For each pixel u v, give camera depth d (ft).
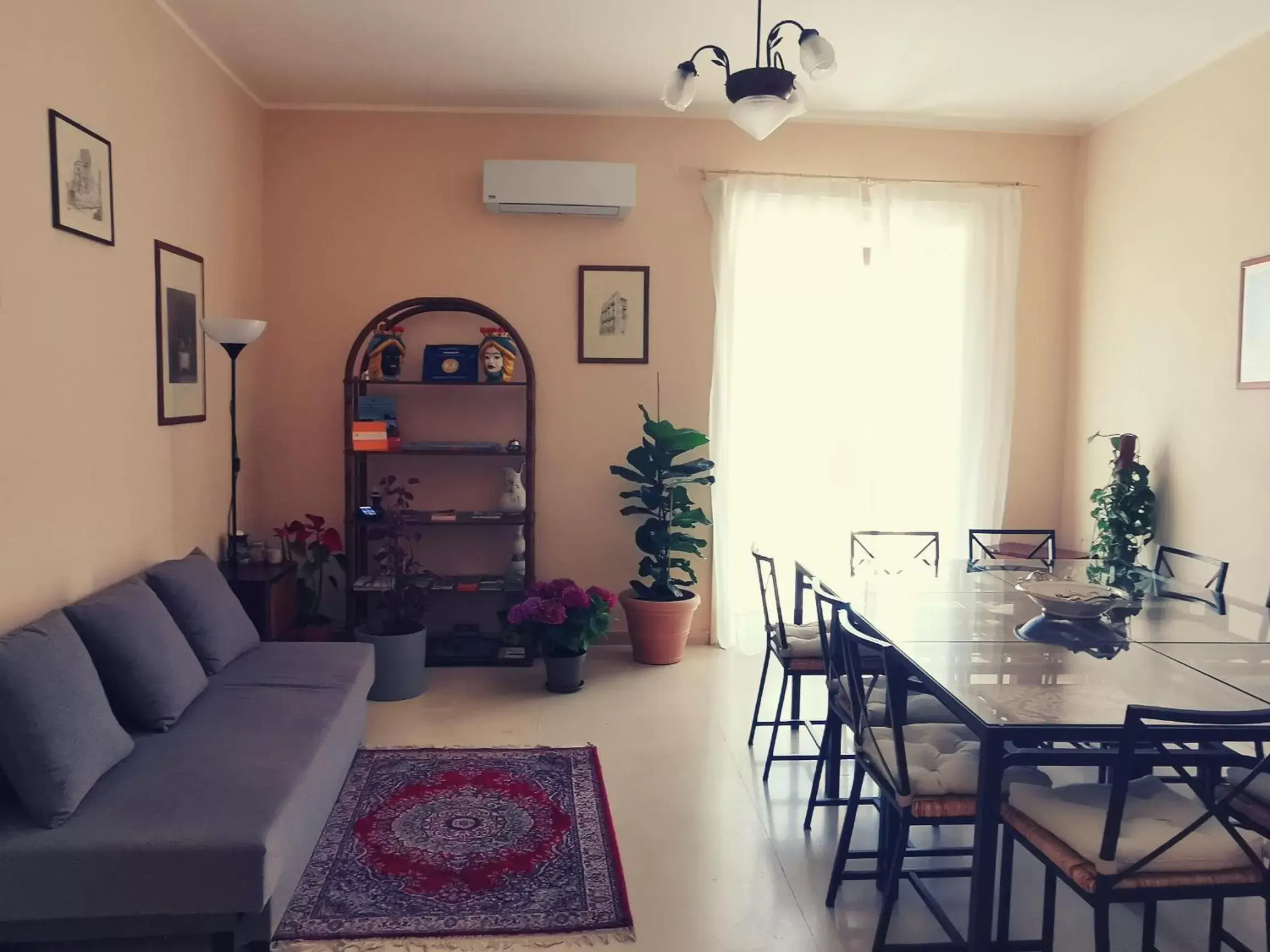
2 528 8.05
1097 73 13.43
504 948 7.41
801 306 15.76
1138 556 14.39
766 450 15.88
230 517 13.11
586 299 15.62
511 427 15.74
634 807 9.94
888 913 7.25
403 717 12.50
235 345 11.94
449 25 11.99
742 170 15.69
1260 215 11.96
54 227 8.84
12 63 8.15
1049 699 6.64
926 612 9.13
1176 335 13.60
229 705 9.20
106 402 9.91
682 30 12.07
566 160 15.47
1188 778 6.08
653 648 14.97
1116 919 7.98
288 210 15.26
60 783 6.69
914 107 15.02
